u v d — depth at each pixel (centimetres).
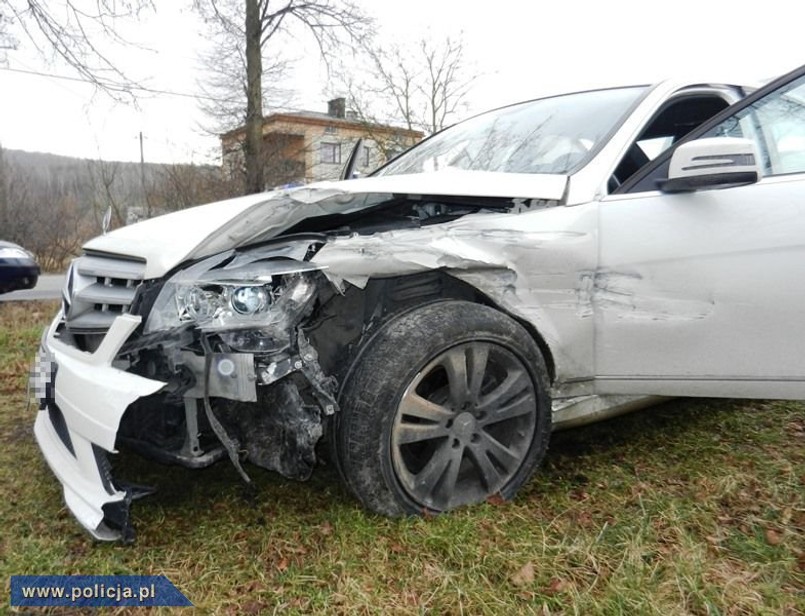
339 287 215
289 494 257
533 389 244
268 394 214
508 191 238
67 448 241
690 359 253
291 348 207
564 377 253
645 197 250
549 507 245
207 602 192
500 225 234
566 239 239
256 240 220
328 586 197
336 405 214
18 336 562
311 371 211
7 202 1680
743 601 188
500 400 239
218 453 214
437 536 214
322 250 213
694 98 296
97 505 209
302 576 202
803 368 254
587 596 189
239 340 201
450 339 224
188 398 205
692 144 232
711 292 246
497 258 232
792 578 201
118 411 195
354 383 219
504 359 239
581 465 285
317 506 246
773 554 213
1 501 255
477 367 233
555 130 299
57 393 225
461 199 239
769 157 261
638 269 246
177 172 1877
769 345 252
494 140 323
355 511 232
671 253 245
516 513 234
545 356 252
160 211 1847
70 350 230
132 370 210
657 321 248
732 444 303
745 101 263
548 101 335
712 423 330
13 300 883
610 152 262
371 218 256
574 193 247
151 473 278
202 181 1855
